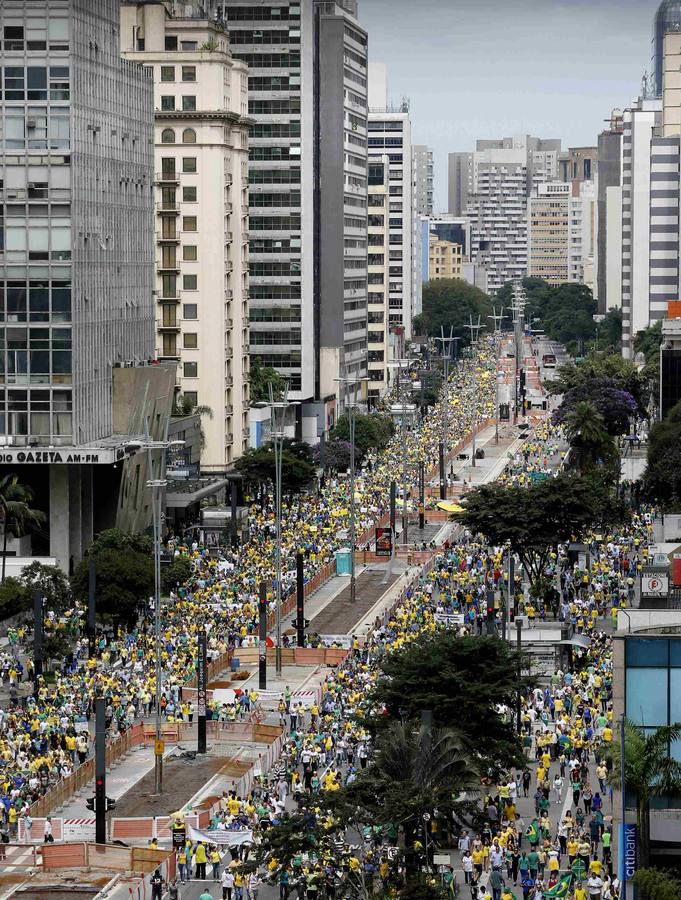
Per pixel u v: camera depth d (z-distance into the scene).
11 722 189.75
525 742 178.25
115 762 189.25
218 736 198.00
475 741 162.62
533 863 144.75
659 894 127.56
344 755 181.12
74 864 152.50
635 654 143.38
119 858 152.00
